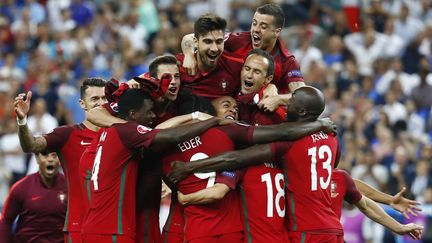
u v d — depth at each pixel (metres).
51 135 31.33
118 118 29.09
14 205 34.78
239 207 28.58
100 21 68.31
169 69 29.14
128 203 28.56
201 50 29.94
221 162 27.95
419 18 69.81
